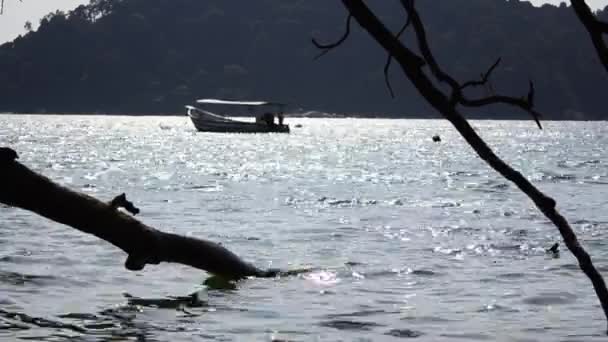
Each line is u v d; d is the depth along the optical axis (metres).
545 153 109.25
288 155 95.44
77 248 23.09
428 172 67.31
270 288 18.00
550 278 19.48
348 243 25.84
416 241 26.41
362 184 53.69
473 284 18.69
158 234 16.69
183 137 153.38
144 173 62.72
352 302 16.59
